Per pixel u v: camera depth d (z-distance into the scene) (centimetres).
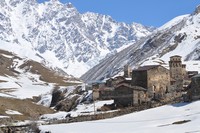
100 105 17588
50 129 12056
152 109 14112
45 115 17275
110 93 18688
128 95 16788
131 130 11062
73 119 14238
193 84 14625
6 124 13675
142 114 13575
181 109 13488
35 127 12644
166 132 10294
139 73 18275
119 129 11406
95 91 19512
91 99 19725
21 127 12888
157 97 16912
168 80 18862
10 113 17450
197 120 11456
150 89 18050
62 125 12862
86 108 17625
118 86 17138
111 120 13288
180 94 17012
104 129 11612
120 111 14675
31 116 17425
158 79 18462
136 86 17638
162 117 12744
